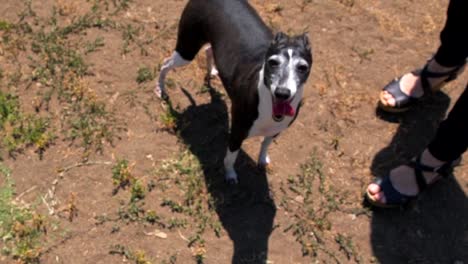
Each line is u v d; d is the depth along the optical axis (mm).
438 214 1599
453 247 1550
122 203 1551
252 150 1683
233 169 1600
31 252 1452
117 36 1870
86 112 1698
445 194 1629
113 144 1654
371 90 1824
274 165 1651
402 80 1768
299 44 1282
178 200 1574
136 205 1550
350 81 1838
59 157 1616
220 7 1518
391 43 1935
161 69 1703
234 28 1492
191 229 1529
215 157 1657
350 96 1804
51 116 1685
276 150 1681
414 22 1992
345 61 1881
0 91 1716
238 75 1444
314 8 1993
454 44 1625
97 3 1938
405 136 1742
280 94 1254
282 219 1562
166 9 1951
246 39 1471
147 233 1514
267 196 1596
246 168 1646
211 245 1508
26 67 1776
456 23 1570
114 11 1924
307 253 1515
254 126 1429
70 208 1529
